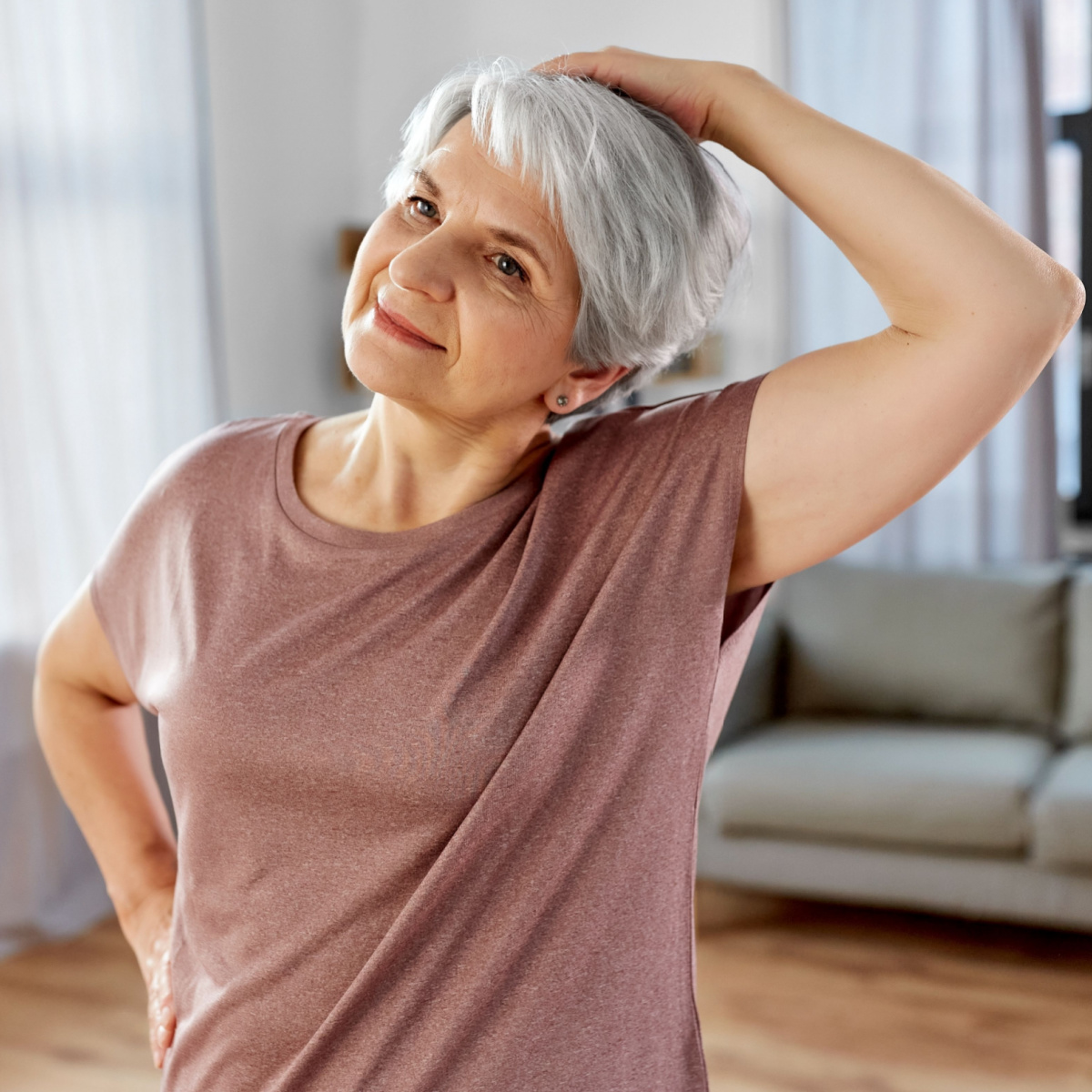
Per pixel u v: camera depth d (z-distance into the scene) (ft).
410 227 2.98
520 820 2.89
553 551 3.06
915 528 13.37
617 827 2.98
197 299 12.50
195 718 3.03
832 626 12.41
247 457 3.35
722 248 3.16
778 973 10.04
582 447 3.19
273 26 14.06
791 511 2.98
